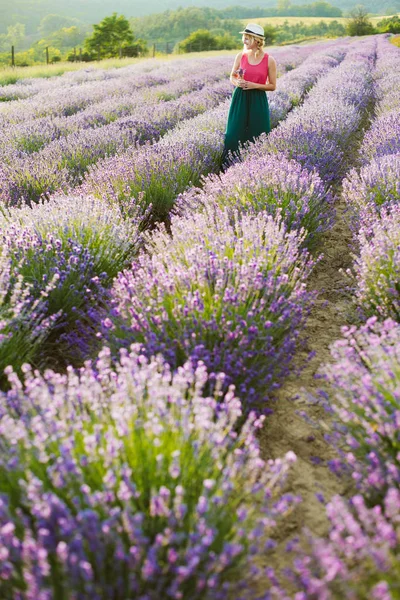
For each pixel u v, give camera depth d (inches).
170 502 65.9
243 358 98.0
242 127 261.3
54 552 54.9
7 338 105.4
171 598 59.6
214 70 788.0
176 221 165.6
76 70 1045.8
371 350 88.5
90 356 117.9
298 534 79.3
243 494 69.5
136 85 637.9
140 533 54.3
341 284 166.2
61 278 130.5
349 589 54.2
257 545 66.0
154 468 68.2
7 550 51.1
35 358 123.0
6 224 156.1
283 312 111.5
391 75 537.3
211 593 57.2
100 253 148.8
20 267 130.2
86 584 52.9
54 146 291.7
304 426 104.1
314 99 405.1
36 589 48.4
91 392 76.0
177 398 74.6
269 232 134.5
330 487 88.4
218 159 277.4
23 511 65.7
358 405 83.0
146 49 2571.4
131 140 315.6
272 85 252.8
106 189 209.3
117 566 56.4
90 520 54.2
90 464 66.9
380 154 241.4
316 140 255.4
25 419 74.0
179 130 317.4
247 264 121.0
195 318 101.7
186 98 470.3
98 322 125.6
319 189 190.7
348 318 139.9
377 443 78.7
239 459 71.8
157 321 102.2
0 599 55.4
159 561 59.9
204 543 54.4
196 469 69.7
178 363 103.1
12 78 859.4
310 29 6737.2
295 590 69.4
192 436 73.2
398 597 56.8
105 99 529.7
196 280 112.9
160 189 219.0
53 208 165.8
